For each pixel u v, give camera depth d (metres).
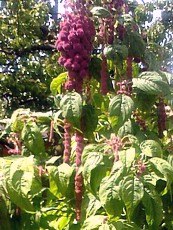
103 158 1.82
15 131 2.17
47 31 7.81
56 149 2.80
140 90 2.08
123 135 1.98
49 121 2.16
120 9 2.23
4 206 1.91
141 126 2.24
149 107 2.12
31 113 2.12
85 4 2.12
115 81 2.25
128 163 1.75
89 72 2.20
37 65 7.50
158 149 1.89
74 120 1.95
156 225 1.81
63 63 2.03
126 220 1.89
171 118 2.35
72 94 1.98
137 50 2.17
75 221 2.01
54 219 2.08
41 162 2.06
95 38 2.18
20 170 1.82
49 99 7.01
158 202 1.80
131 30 2.18
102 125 2.23
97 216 1.84
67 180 1.91
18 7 7.52
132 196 1.71
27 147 2.08
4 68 7.81
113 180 1.74
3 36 7.62
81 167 1.90
